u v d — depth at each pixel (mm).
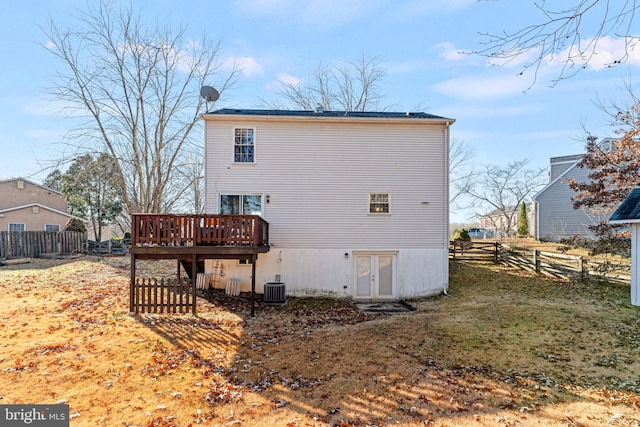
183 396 5672
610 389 5949
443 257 14523
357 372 6695
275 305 12422
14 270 15953
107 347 7719
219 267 13969
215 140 13969
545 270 16266
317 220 14227
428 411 5227
